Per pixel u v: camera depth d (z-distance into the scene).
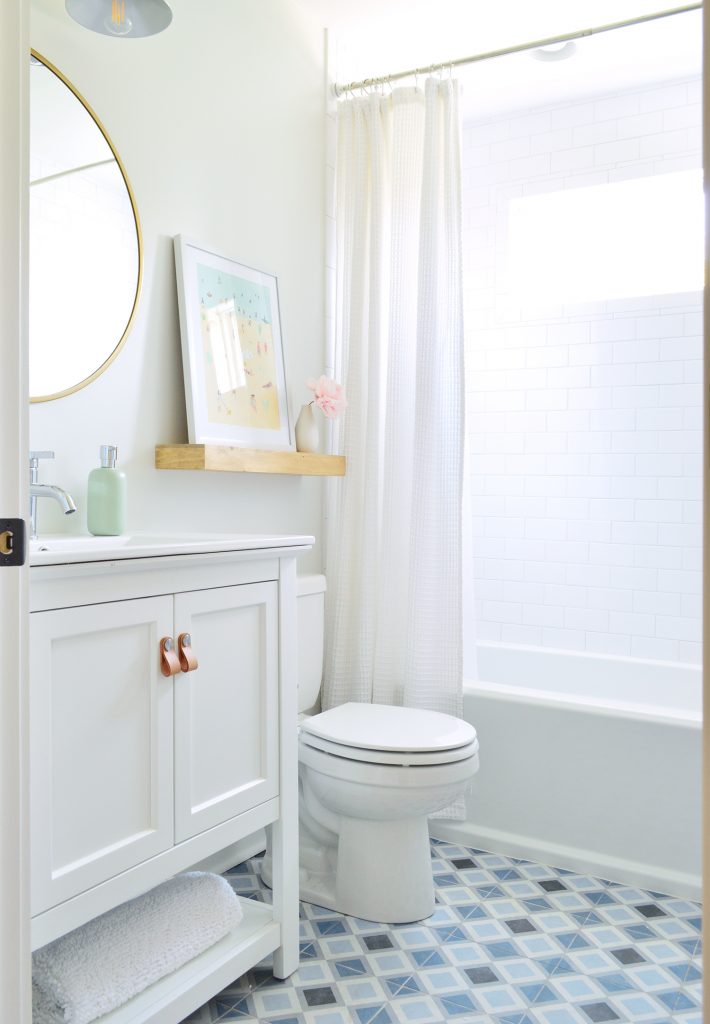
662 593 3.50
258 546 1.70
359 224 2.80
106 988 1.43
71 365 1.87
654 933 2.04
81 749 1.33
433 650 2.64
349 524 2.77
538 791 2.45
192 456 2.07
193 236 2.27
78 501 1.90
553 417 3.69
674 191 3.52
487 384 3.82
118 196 2.00
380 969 1.88
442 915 2.13
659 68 3.28
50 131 1.82
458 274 2.66
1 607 1.05
